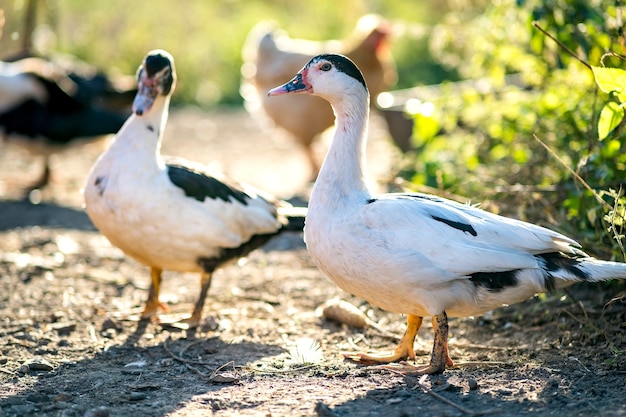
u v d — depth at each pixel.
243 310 7.10
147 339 6.39
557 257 5.20
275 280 7.94
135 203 6.29
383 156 13.91
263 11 24.17
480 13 10.61
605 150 6.45
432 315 5.25
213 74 21.28
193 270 6.70
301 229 7.11
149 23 21.34
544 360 5.61
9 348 6.14
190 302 7.36
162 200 6.32
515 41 8.65
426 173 8.90
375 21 12.70
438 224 5.12
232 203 6.59
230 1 23.92
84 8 20.27
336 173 5.48
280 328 6.63
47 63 11.59
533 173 7.80
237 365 5.72
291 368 5.62
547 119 7.94
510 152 8.42
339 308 6.70
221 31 22.48
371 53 12.37
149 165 6.38
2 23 10.16
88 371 5.68
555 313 6.57
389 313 6.98
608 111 5.73
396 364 5.55
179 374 5.60
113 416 4.82
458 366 5.53
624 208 5.77
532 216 7.26
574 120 7.39
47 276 7.99
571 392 4.92
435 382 5.15
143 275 8.14
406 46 20.36
